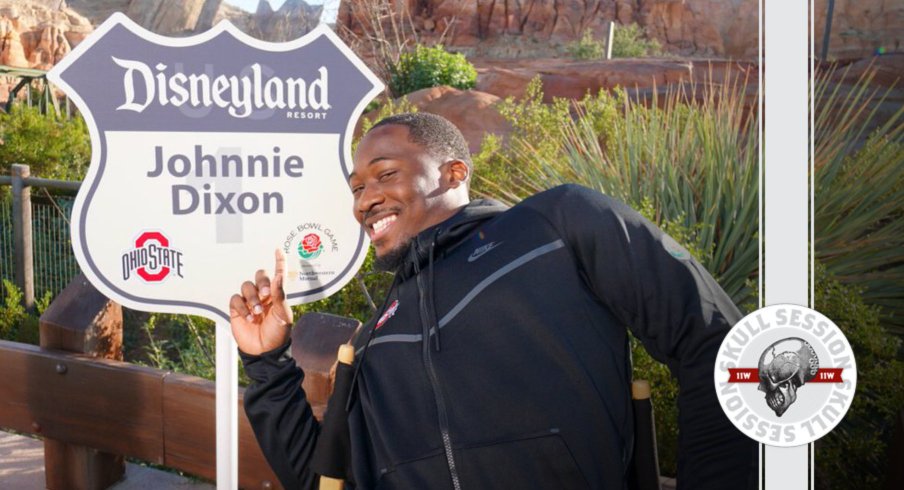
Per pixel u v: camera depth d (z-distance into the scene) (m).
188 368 4.08
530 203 1.42
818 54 14.06
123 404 2.86
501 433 1.29
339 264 2.27
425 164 1.54
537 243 1.36
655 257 1.27
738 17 24.28
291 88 2.18
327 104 2.21
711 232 3.69
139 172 2.10
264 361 1.69
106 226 2.09
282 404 1.66
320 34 2.19
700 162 4.34
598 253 1.30
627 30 21.81
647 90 12.52
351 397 1.50
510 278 1.34
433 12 25.80
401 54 13.09
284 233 2.22
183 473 3.32
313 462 1.58
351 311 3.91
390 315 1.50
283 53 2.17
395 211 1.53
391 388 1.42
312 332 2.56
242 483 2.68
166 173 2.12
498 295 1.34
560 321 1.30
